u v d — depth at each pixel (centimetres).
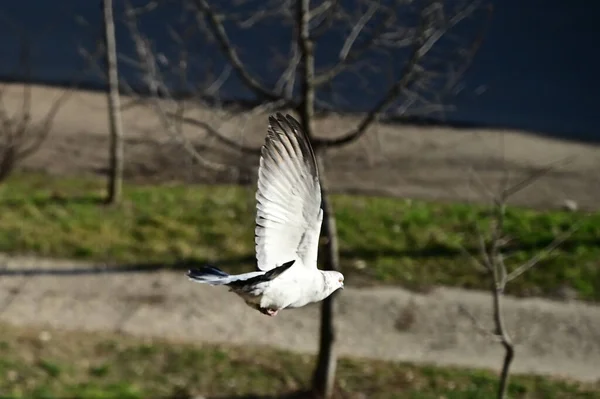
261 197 652
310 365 1706
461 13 1512
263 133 2098
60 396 1537
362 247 2081
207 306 1895
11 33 3155
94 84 2942
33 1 3394
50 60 3053
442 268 2034
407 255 2069
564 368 1753
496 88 3088
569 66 3284
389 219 2177
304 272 659
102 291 1909
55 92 2877
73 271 1967
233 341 1780
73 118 2684
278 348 1767
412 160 2570
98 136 2598
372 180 2423
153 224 2120
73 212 2152
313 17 1616
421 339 1825
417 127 2789
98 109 2756
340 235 2109
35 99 2811
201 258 2023
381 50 1539
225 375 1647
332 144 1480
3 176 2203
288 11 1530
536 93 3094
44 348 1670
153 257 2027
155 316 1841
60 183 2314
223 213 2164
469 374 1702
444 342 1820
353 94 2105
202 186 2284
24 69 2962
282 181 653
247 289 629
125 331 1777
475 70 3186
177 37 1802
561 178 2534
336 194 2312
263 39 2462
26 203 2177
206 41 1731
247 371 1666
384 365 1723
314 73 1562
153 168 2333
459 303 1931
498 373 1717
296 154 649
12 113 2673
